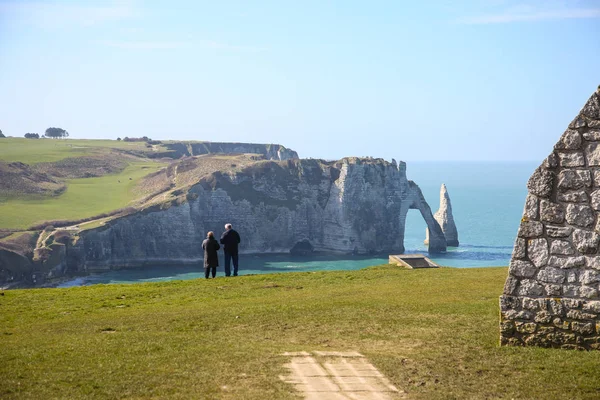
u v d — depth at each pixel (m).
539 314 16.06
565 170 15.75
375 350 16.55
